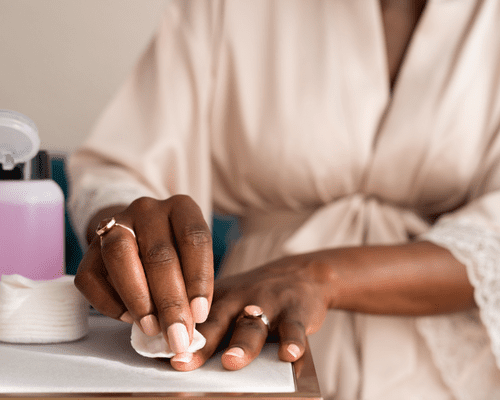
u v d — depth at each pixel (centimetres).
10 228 45
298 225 93
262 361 38
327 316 78
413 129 83
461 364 71
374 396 72
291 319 43
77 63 212
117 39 212
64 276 49
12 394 30
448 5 86
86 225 65
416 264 63
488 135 86
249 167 90
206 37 92
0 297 43
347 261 61
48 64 211
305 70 88
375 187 86
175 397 30
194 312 36
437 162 84
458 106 84
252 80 90
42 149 48
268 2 92
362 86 86
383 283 60
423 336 74
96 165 84
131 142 85
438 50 86
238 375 34
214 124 92
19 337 42
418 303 64
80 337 44
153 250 38
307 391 31
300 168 87
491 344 64
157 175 83
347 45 87
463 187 87
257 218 96
